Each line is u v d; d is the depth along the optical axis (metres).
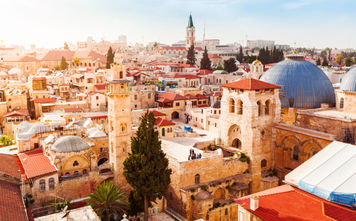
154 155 54.78
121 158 69.12
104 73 171.12
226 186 68.94
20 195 50.00
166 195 69.50
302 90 88.25
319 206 44.34
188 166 64.88
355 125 70.75
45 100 126.44
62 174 63.91
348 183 47.22
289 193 49.06
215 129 96.88
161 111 117.00
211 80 194.50
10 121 115.00
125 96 68.00
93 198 54.84
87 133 81.31
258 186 74.62
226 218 66.38
